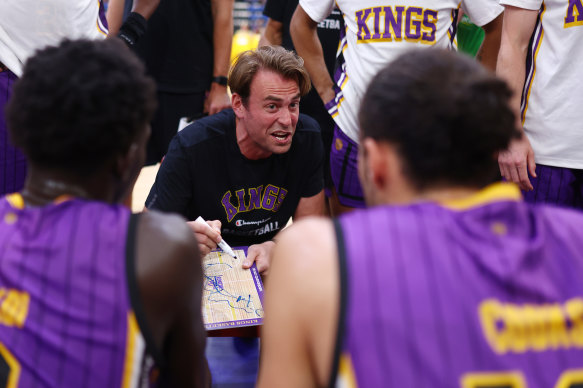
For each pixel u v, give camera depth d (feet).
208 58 11.41
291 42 11.34
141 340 3.03
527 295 2.74
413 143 2.87
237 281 5.89
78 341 2.98
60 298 3.00
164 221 3.26
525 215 2.96
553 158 7.97
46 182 3.20
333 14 10.76
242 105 6.49
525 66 8.00
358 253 2.75
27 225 3.11
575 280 2.85
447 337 2.63
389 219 2.84
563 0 7.41
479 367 2.62
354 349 2.64
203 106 11.69
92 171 3.21
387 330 2.64
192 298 3.31
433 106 2.82
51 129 3.03
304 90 6.54
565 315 2.76
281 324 2.84
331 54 10.97
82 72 3.05
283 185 7.16
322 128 11.09
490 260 2.74
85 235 3.06
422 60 3.00
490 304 2.69
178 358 3.42
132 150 3.31
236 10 29.60
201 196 6.97
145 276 3.05
